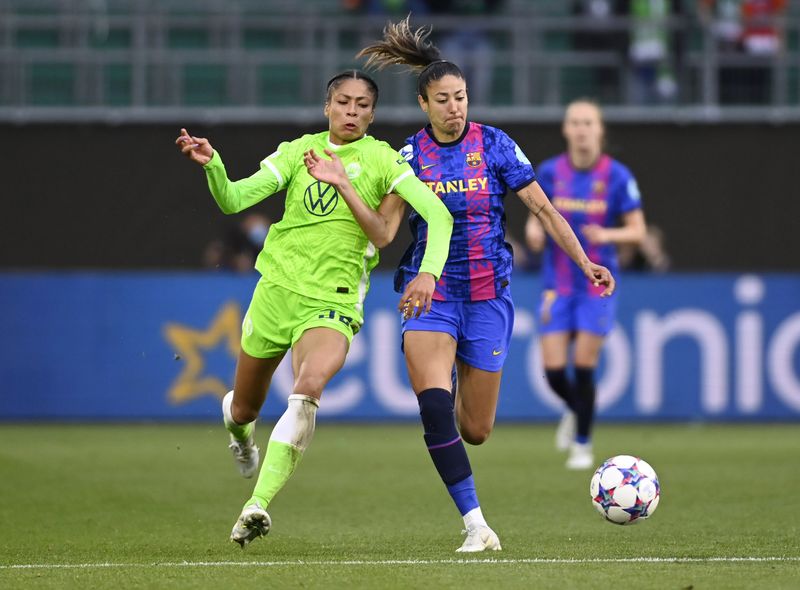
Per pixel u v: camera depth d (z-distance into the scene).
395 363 53.34
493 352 23.00
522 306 53.78
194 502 31.08
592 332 38.97
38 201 59.25
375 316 53.28
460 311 22.80
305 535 25.12
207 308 54.00
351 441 48.19
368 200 22.73
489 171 22.77
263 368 23.66
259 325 23.09
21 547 23.45
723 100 62.09
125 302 54.03
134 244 59.38
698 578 18.80
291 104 62.16
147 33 62.78
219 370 54.00
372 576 19.00
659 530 25.55
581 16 62.78
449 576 18.94
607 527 26.14
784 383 54.25
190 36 63.62
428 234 21.62
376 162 22.69
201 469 38.84
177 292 54.12
